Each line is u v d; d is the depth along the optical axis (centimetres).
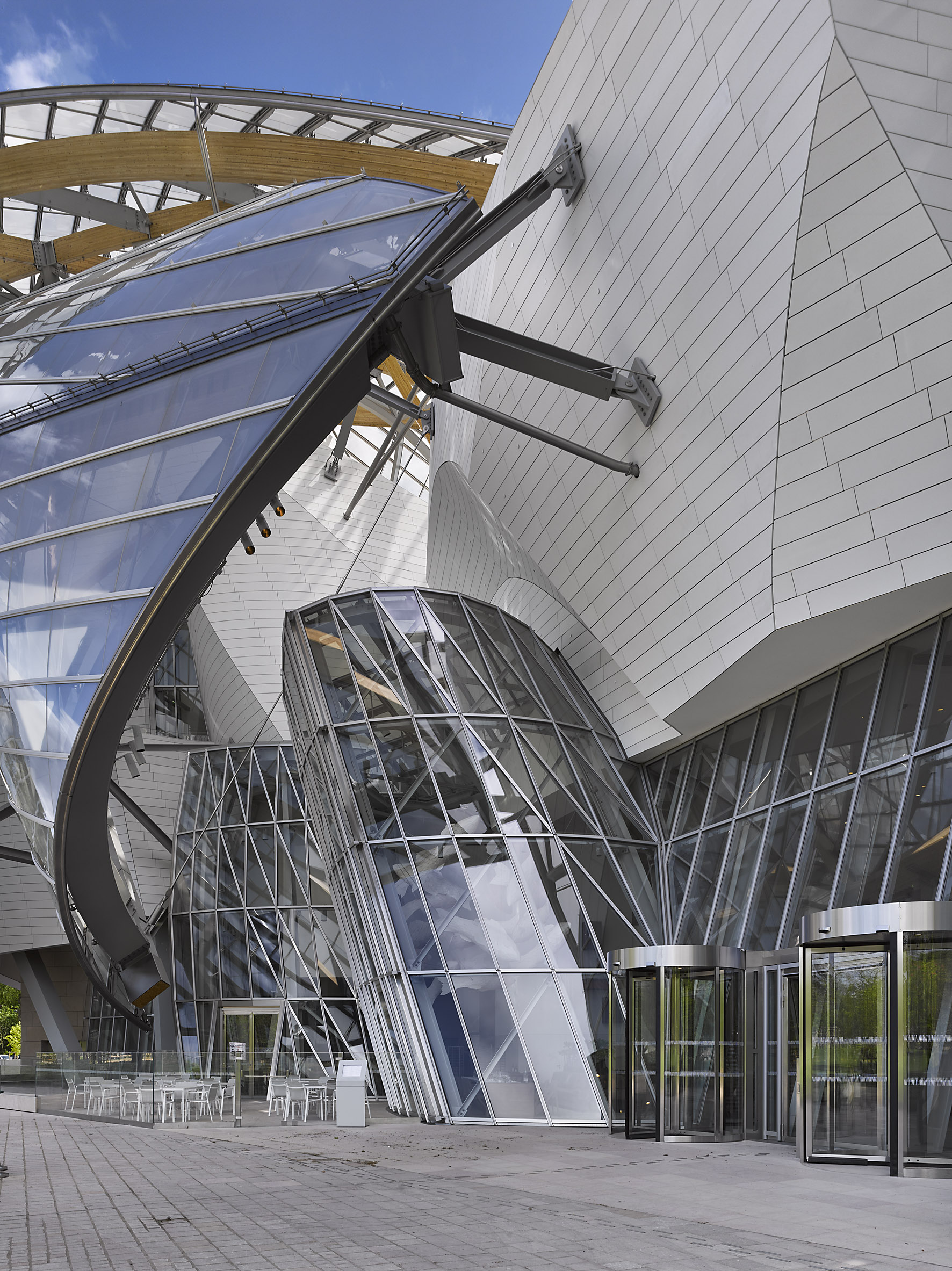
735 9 1238
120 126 3928
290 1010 3434
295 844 3672
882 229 1207
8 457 2195
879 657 1697
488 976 1856
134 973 2488
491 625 2434
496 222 1725
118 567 1881
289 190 2342
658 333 1620
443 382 1828
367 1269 727
